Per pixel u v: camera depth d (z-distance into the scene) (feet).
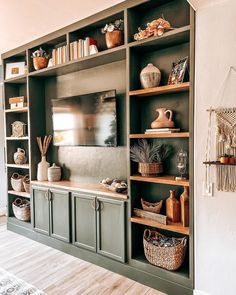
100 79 9.83
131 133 8.18
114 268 8.45
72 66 9.86
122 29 8.45
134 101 8.30
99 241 8.82
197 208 6.69
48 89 11.76
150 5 7.93
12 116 12.91
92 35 9.74
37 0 7.62
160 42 7.59
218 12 6.26
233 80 6.13
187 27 6.76
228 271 6.26
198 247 6.70
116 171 9.47
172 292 7.18
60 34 9.85
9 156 12.79
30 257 9.52
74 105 10.21
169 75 7.97
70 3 7.92
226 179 6.25
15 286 7.64
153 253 7.57
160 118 7.70
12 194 12.67
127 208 8.14
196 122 6.68
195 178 6.71
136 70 8.27
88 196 9.04
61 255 9.69
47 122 11.91
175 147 8.00
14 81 12.33
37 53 10.69
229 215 6.23
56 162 11.62
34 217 11.13
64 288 7.55
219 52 6.30
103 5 8.11
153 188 8.43
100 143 9.46
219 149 6.34
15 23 9.28
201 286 6.66
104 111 9.26
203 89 6.56
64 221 9.88
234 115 6.13
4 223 13.62
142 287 7.61
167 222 7.47
